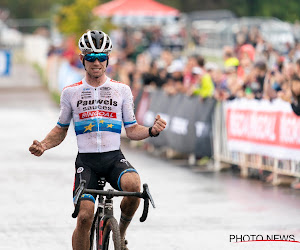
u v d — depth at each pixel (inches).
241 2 4079.7
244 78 1042.7
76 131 476.4
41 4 6225.4
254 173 1034.7
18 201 824.3
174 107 1230.3
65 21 2571.4
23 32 5802.2
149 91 1360.7
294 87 887.7
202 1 4328.3
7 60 3356.3
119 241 424.8
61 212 763.4
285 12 3855.8
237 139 1039.6
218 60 2610.7
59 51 2891.2
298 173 913.5
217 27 2827.3
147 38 2780.5
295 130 900.0
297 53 1376.7
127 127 486.3
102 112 474.3
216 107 1100.5
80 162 474.0
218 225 696.4
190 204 808.9
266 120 964.0
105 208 455.5
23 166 1111.0
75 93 475.5
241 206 795.4
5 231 674.2
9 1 6235.2
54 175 1024.2
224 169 1097.4
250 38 1637.6
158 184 956.0
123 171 462.9
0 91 2664.9
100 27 2559.1
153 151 1350.9
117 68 1668.3
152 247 608.7
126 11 2532.0
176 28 3243.1
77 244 453.7
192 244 619.2
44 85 2928.2
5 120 1761.8
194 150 1142.3
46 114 1913.1
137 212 770.2
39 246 614.9
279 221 713.0
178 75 1251.8
